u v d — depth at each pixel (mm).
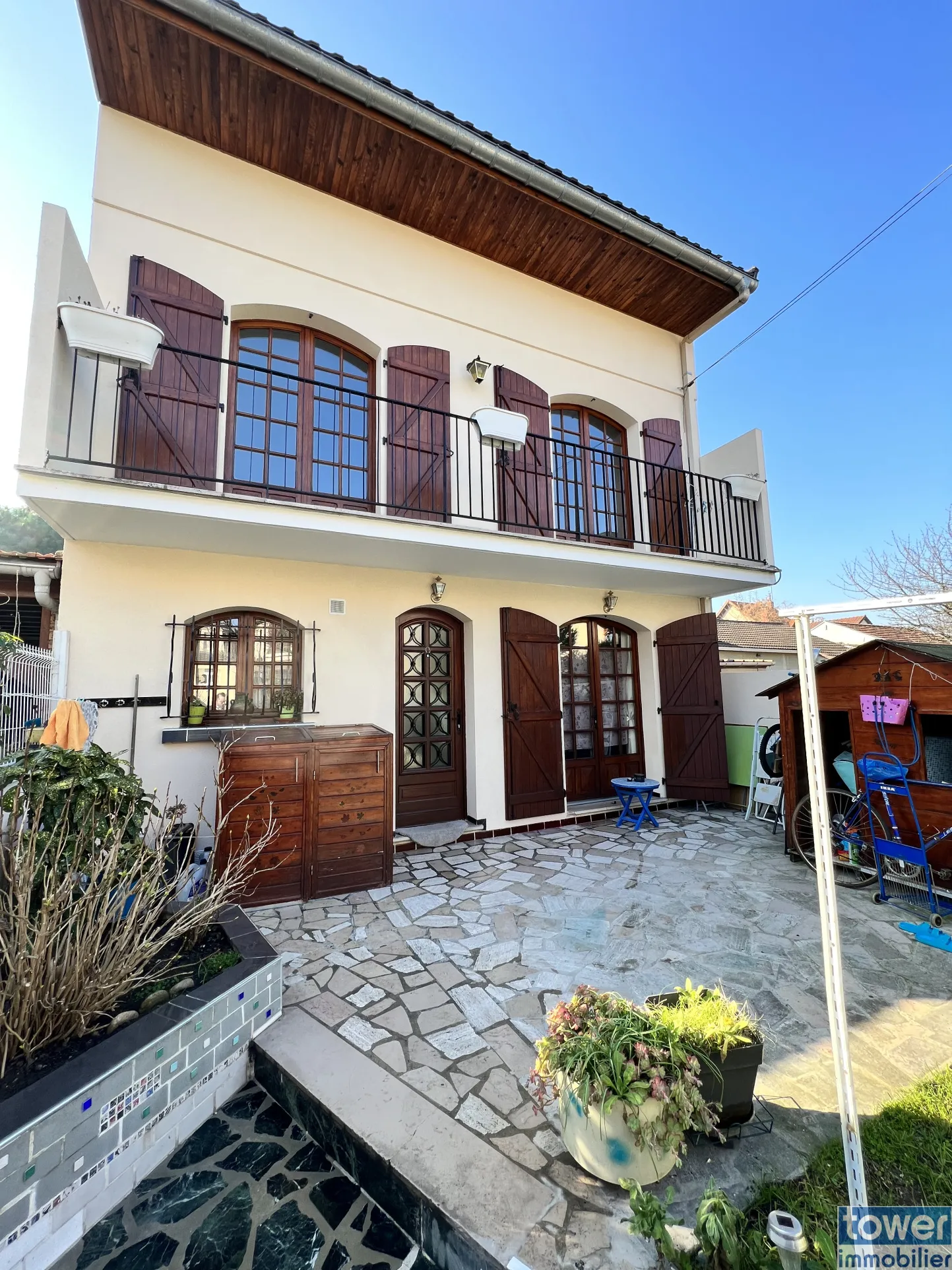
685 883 4172
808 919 3516
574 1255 1354
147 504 3410
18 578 5195
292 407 4871
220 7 3535
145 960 2145
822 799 1435
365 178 4828
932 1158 1687
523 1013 2459
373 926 3391
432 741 5582
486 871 4461
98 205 4160
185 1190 1729
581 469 6586
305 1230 1593
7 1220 1372
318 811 3893
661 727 6887
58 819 2303
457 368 5543
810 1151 1718
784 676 6523
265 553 4566
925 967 2926
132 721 4113
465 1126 1780
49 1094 1538
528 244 5645
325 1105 1873
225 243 4551
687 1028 1742
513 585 5984
